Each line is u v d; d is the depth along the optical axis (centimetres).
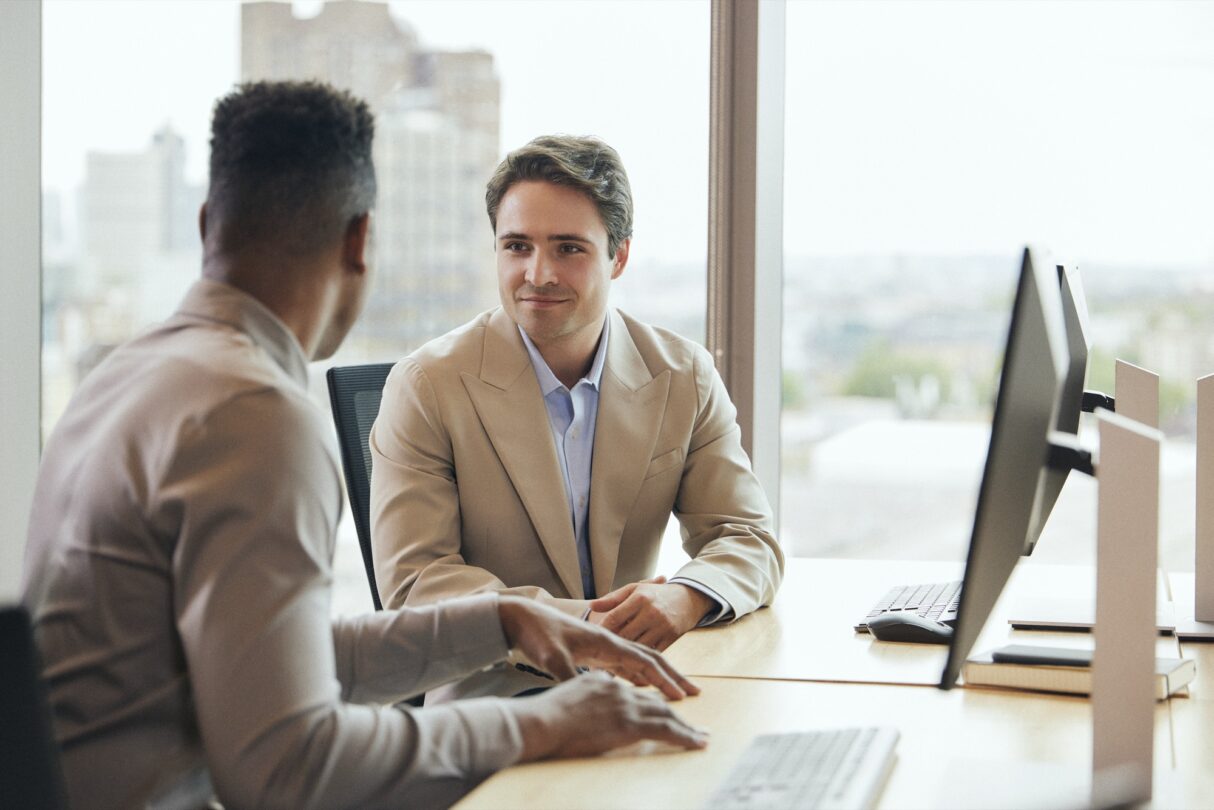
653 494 214
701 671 160
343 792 113
